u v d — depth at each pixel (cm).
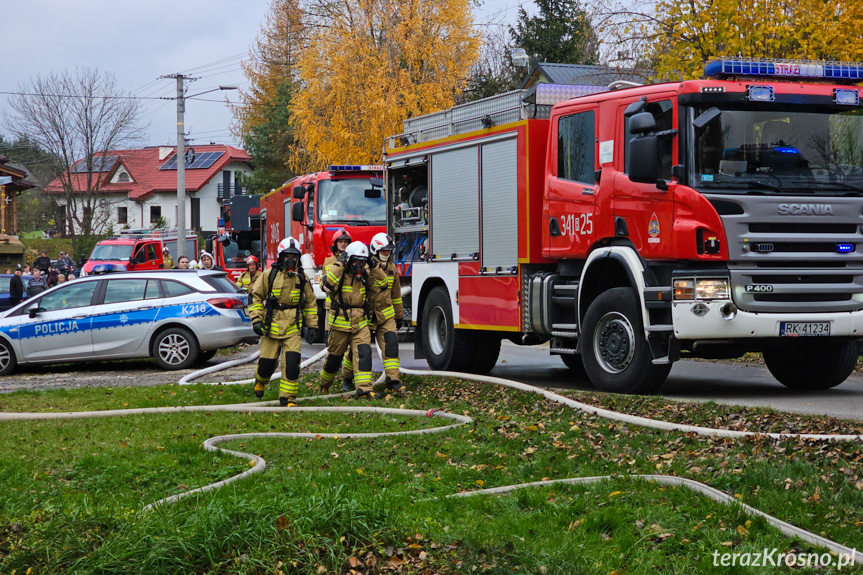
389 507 502
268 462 677
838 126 968
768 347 973
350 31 3312
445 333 1308
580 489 557
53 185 6988
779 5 1488
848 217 948
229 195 7394
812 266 948
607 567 432
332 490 510
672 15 1580
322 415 922
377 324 1121
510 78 4359
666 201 946
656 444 699
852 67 1014
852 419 814
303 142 3459
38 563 441
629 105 989
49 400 1046
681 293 930
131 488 597
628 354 999
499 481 599
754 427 768
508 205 1168
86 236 5416
